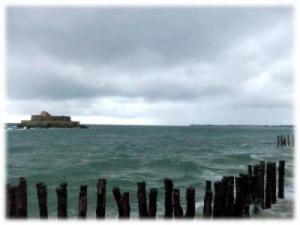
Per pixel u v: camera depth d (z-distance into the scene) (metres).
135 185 16.70
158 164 24.59
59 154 34.06
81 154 34.00
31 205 12.48
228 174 19.72
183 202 12.72
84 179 18.47
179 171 21.33
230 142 57.19
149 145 49.31
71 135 86.62
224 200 9.55
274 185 11.89
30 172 21.02
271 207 11.45
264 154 32.91
